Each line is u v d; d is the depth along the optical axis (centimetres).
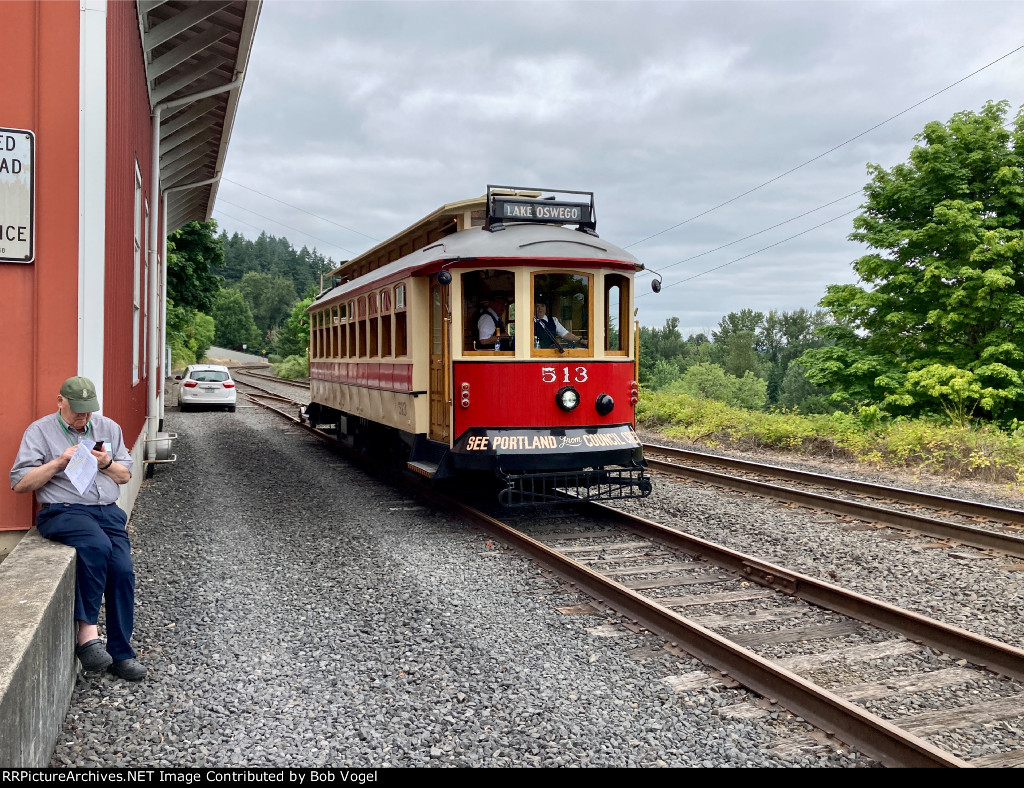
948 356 1845
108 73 543
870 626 511
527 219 832
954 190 1867
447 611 536
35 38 493
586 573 587
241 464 1235
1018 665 430
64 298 501
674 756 348
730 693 412
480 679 425
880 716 387
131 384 828
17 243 489
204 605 544
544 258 762
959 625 517
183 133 1364
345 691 408
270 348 12131
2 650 279
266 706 391
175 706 389
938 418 1666
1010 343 1680
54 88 497
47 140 496
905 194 1911
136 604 544
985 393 1630
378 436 1123
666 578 617
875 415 1430
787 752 351
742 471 1201
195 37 1033
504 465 740
